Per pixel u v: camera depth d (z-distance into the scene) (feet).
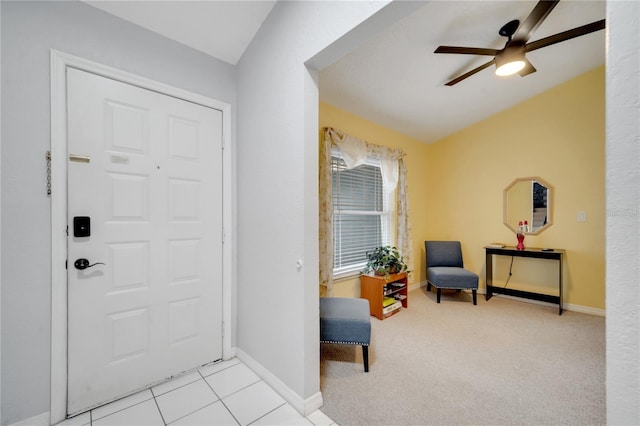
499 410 5.18
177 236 6.28
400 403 5.38
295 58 5.30
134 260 5.69
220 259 6.99
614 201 1.92
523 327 9.03
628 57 1.89
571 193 10.71
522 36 6.35
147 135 5.87
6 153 4.46
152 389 5.80
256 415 5.05
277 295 5.76
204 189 6.72
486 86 10.14
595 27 5.80
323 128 9.55
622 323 1.89
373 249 11.88
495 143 12.63
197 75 6.63
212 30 6.23
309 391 5.15
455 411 5.16
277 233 5.77
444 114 11.85
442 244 13.14
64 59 4.92
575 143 10.62
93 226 5.23
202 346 6.66
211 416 5.02
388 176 12.01
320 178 9.19
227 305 7.06
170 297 6.17
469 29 7.19
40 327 4.72
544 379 6.15
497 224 12.61
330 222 9.24
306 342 5.13
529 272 11.79
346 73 8.32
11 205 4.50
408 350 7.51
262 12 6.04
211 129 6.86
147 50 5.88
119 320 5.52
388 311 10.09
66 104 4.97
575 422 4.88
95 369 5.24
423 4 3.71
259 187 6.35
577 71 10.16
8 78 4.47
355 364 6.82
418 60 8.07
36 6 4.70
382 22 4.05
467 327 9.05
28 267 4.62
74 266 5.03
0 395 4.41
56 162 4.84
